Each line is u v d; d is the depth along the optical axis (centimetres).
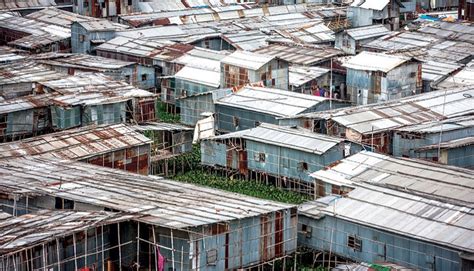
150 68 13012
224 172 9850
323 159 9050
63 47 14650
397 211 7581
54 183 8081
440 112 10538
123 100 10812
